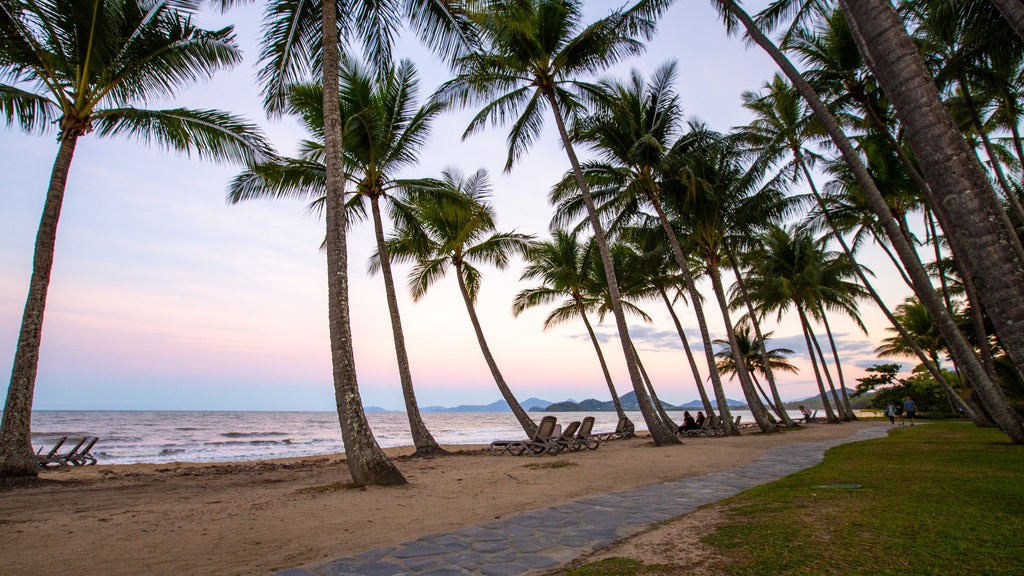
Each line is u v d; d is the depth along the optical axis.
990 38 10.55
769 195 19.47
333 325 8.66
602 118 17.14
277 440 34.19
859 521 4.29
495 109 16.27
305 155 15.36
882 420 34.25
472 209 17.53
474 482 8.70
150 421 64.81
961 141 3.52
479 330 18.58
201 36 11.40
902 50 3.73
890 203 19.06
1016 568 2.99
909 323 34.88
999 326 3.24
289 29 10.52
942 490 5.64
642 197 20.06
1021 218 12.73
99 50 10.42
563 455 14.03
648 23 14.17
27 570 4.12
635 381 16.03
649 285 26.47
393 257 19.59
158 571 4.03
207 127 11.47
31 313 9.55
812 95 9.80
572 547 4.21
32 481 9.30
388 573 3.69
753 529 4.20
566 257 24.34
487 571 3.64
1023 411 17.84
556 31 15.34
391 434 45.94
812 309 29.86
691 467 9.87
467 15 11.20
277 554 4.44
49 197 9.85
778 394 26.44
